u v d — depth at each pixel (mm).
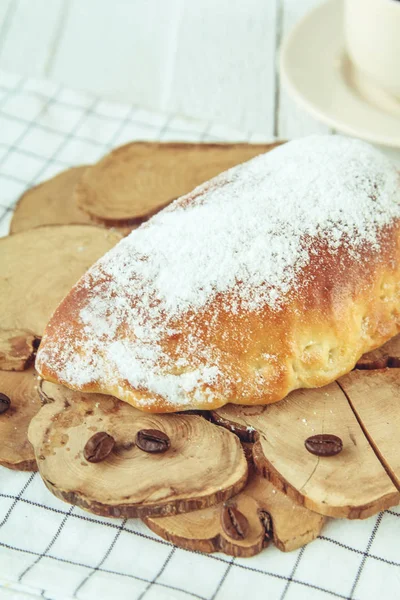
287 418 443
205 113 629
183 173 557
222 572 418
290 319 442
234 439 437
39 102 612
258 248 450
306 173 475
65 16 710
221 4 709
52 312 486
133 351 440
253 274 446
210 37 684
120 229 536
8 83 623
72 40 692
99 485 425
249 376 440
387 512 432
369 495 419
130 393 440
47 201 551
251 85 646
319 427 439
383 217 466
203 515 424
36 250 512
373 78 559
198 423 442
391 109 561
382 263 458
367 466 427
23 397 462
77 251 511
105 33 696
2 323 482
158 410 441
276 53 667
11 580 415
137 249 459
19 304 490
